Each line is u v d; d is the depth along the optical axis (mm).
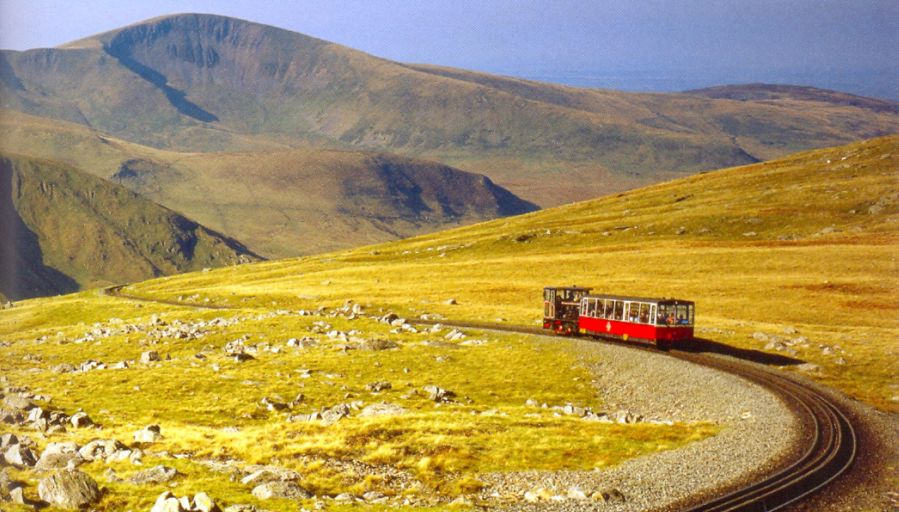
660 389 74188
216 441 52344
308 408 68750
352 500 38531
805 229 190375
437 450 49125
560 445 50406
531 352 95062
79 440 51062
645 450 49562
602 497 38188
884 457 45594
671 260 160125
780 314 114062
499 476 43812
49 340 124625
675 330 88688
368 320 122812
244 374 85125
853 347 86625
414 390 76250
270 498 37750
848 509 36531
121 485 38562
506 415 61812
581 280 152125
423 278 175125
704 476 41812
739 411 61094
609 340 97188
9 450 43438
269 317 129000
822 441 48625
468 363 91250
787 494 38250
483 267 178500
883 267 137125
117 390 76250
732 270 146625
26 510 33656
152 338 116688
